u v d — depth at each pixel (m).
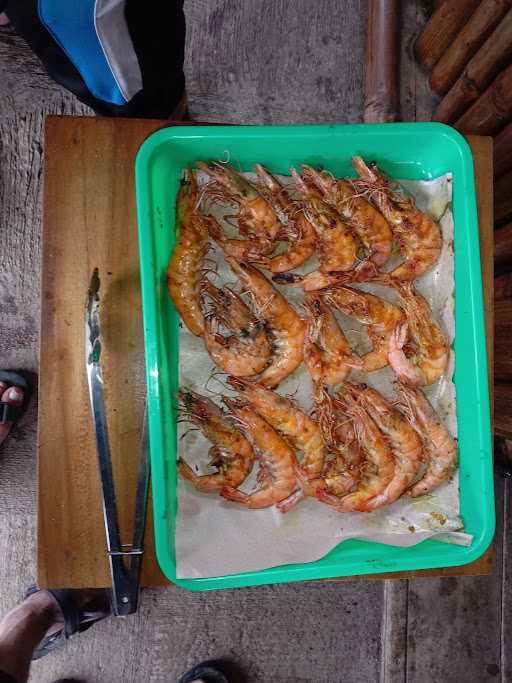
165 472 0.44
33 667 0.77
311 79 0.80
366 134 0.47
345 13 0.80
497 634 0.78
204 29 0.79
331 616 0.79
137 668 0.78
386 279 0.52
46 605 0.68
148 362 0.43
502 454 0.75
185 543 0.46
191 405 0.50
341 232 0.52
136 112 0.55
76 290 0.49
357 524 0.50
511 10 0.57
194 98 0.79
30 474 0.77
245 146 0.49
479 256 0.47
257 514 0.49
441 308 0.52
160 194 0.49
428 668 0.77
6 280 0.77
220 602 0.79
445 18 0.68
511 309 0.63
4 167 0.77
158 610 0.78
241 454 0.51
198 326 0.51
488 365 0.52
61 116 0.49
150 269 0.44
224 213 0.54
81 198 0.49
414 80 0.78
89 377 0.48
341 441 0.54
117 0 0.41
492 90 0.61
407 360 0.51
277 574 0.44
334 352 0.53
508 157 0.63
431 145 0.49
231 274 0.55
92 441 0.49
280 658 0.79
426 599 0.78
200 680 0.74
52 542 0.48
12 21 0.45
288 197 0.53
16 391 0.74
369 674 0.79
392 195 0.52
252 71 0.79
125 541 0.49
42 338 0.49
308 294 0.54
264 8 0.80
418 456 0.51
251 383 0.52
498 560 0.78
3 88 0.77
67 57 0.47
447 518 0.50
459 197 0.49
